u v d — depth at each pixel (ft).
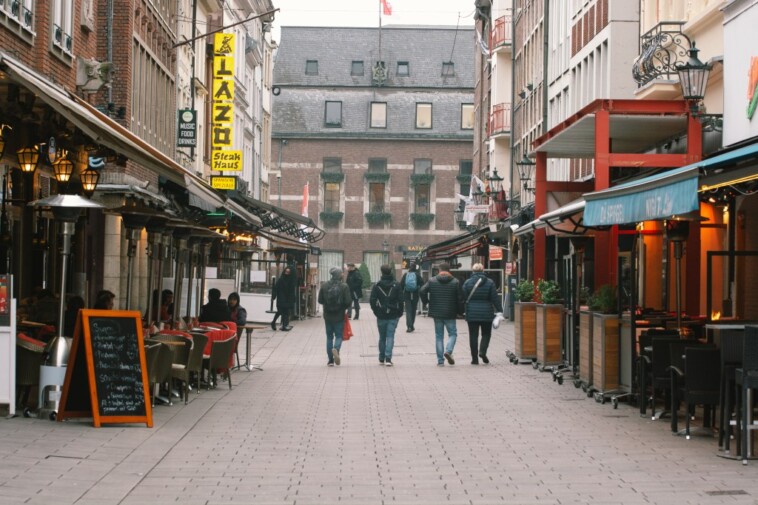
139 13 107.86
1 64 37.55
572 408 54.54
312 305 167.22
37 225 71.92
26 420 45.16
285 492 32.63
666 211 42.32
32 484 32.40
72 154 70.74
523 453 40.24
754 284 69.72
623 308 62.75
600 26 115.14
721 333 40.47
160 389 58.18
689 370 43.57
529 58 178.29
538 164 96.17
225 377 65.51
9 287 45.24
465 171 306.14
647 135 87.20
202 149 163.53
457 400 58.03
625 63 109.70
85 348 44.88
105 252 98.63
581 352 63.00
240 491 32.73
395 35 314.55
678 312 52.90
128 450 39.42
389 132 305.73
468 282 82.99
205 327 68.44
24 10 63.77
